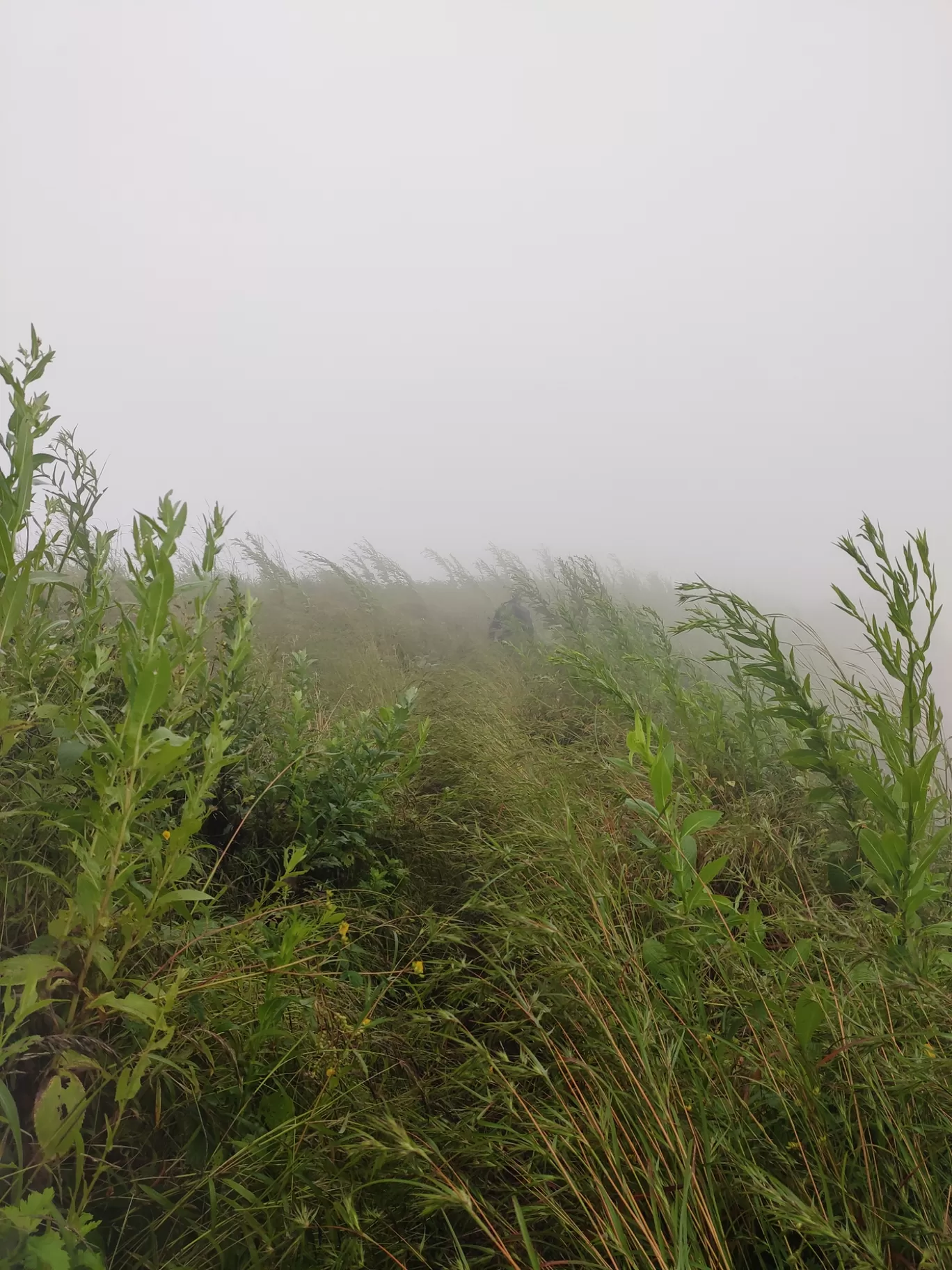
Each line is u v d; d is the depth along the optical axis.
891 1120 1.18
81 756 1.52
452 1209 1.31
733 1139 1.25
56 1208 1.01
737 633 2.94
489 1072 1.28
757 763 3.38
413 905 2.51
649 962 1.62
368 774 2.76
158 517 1.53
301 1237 1.11
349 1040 1.52
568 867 2.02
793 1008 1.51
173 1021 1.42
